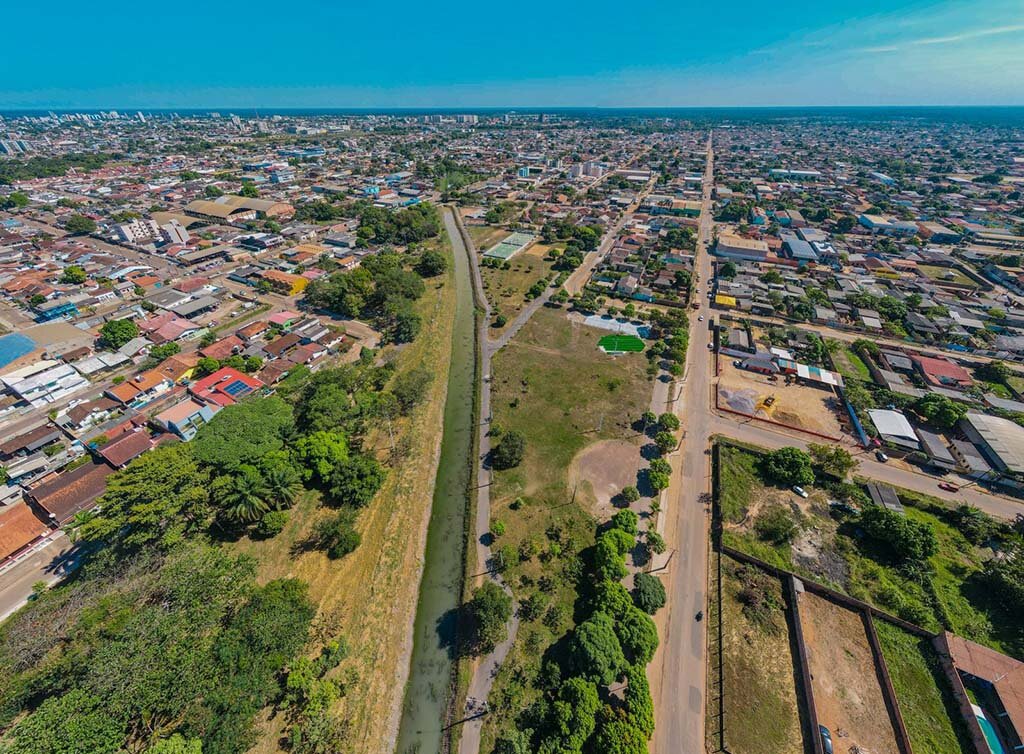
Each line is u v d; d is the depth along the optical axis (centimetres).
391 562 6200
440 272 15450
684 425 8469
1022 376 9606
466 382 9988
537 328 11931
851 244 17150
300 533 6506
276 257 16225
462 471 7756
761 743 4362
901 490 6962
